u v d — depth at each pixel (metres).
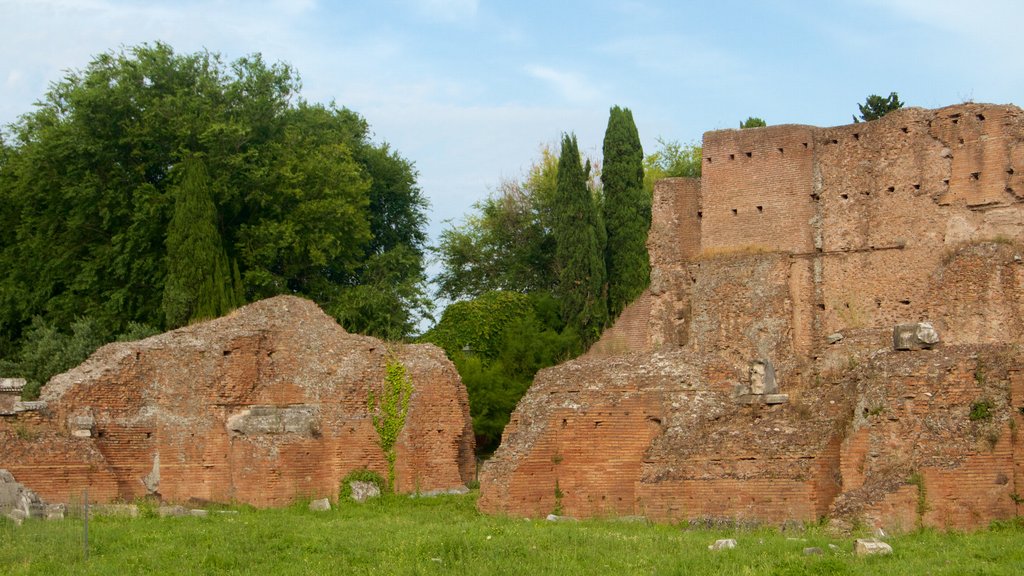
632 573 31.78
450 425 51.34
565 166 70.81
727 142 59.97
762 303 57.78
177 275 63.69
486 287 85.56
